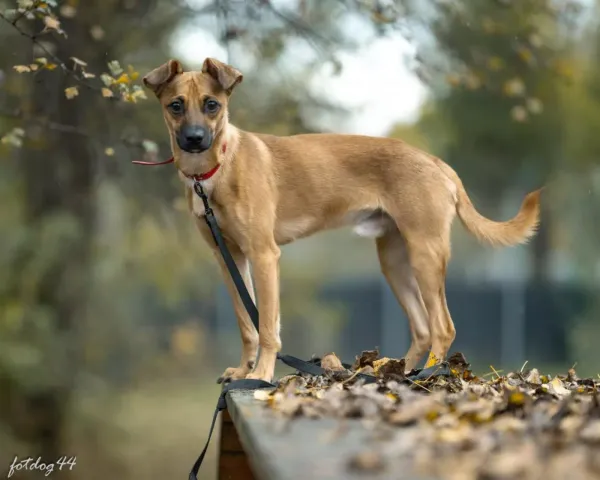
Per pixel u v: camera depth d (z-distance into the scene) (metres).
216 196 6.94
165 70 6.93
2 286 13.99
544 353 30.27
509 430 4.01
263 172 7.20
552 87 13.83
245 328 7.18
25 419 14.19
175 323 31.38
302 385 6.12
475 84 11.77
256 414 4.97
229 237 7.09
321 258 41.44
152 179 14.13
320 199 7.53
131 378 22.88
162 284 18.20
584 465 3.34
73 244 14.47
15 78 12.67
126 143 10.85
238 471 6.27
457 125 32.97
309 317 23.88
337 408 4.89
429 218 7.43
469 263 38.97
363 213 7.66
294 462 3.58
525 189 35.28
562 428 3.98
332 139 7.73
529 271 34.75
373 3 11.15
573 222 31.14
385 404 4.93
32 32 11.95
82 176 14.46
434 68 11.48
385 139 7.72
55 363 14.16
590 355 26.48
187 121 6.73
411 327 7.77
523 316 30.75
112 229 19.02
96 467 16.16
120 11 13.54
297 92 14.84
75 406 15.71
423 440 3.84
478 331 31.31
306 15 13.22
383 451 3.70
